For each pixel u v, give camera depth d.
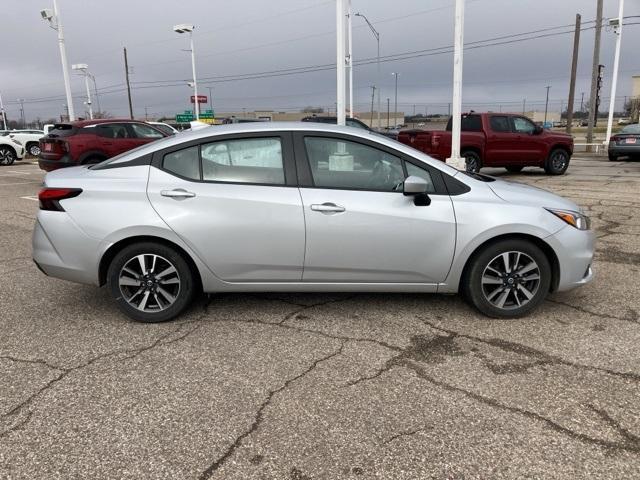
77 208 4.02
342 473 2.46
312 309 4.49
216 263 4.07
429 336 3.94
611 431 2.76
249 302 4.66
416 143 14.34
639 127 19.27
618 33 24.28
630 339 3.85
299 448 2.64
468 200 4.09
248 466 2.51
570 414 2.91
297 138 4.11
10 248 6.89
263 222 4.00
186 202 4.00
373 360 3.57
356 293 4.88
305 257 4.06
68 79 22.75
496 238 4.12
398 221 4.00
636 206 9.41
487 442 2.67
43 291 5.06
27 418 2.91
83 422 2.87
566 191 11.36
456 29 11.37
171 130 18.75
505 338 3.89
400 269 4.11
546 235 4.07
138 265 4.16
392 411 2.95
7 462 2.54
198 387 3.23
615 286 5.03
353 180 4.09
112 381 3.30
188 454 2.60
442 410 2.96
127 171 4.12
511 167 15.60
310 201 3.99
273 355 3.65
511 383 3.25
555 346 3.75
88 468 2.50
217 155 4.11
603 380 3.27
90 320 4.31
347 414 2.93
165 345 3.82
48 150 11.88
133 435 2.75
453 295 4.82
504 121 13.93
